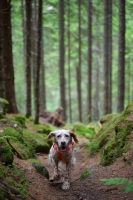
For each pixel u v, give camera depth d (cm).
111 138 782
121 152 642
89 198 488
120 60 1402
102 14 2197
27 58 1470
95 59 3397
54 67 3319
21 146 723
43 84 2339
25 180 521
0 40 969
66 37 2672
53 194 518
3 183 430
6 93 1317
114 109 3488
